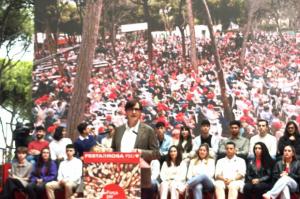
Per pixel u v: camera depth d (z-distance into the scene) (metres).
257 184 11.13
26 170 12.12
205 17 14.75
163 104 14.72
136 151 6.39
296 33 14.35
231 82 14.55
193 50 14.73
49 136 15.02
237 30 14.62
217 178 11.46
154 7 14.92
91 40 15.08
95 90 15.02
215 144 12.16
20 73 23.83
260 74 14.46
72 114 15.01
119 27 15.01
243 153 11.84
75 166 11.83
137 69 14.90
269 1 14.52
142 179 6.33
